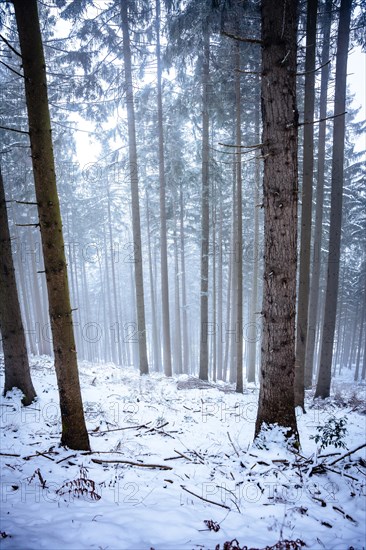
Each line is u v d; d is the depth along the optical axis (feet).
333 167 30.53
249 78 36.73
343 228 60.34
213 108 38.11
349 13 27.99
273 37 14.12
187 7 29.84
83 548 8.36
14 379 22.62
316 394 32.45
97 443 16.93
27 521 9.45
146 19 37.27
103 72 39.52
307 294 26.25
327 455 14.39
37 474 12.62
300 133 40.63
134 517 10.00
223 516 10.50
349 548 9.04
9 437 16.75
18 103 42.11
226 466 14.15
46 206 13.73
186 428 20.84
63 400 15.11
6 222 22.11
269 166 14.94
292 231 14.96
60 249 14.23
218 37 33.86
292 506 11.06
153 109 46.65
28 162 47.21
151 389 33.12
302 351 25.90
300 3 26.58
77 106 41.93
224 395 33.09
